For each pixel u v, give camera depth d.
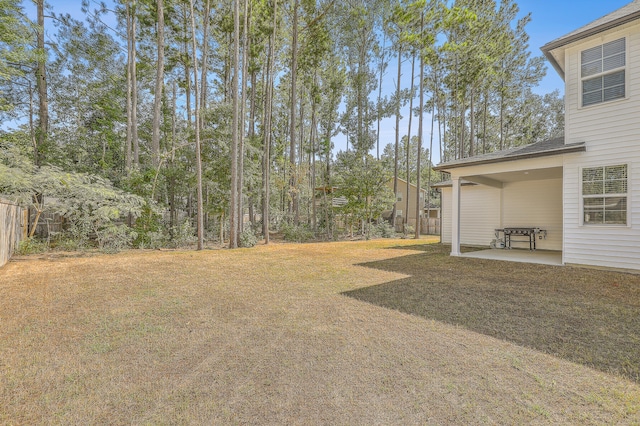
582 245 6.51
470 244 11.81
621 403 1.99
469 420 1.83
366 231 16.50
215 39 16.22
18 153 9.45
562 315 3.69
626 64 5.98
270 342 2.96
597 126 6.34
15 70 10.09
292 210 20.27
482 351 2.76
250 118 17.97
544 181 10.00
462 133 18.12
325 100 19.89
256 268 6.96
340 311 3.88
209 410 1.93
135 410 1.93
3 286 5.16
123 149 16.17
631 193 5.88
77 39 13.71
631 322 3.44
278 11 14.75
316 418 1.85
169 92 19.56
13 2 9.41
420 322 3.49
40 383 2.24
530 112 24.20
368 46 18.67
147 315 3.73
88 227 9.76
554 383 2.23
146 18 13.02
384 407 1.96
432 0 15.01
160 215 11.69
